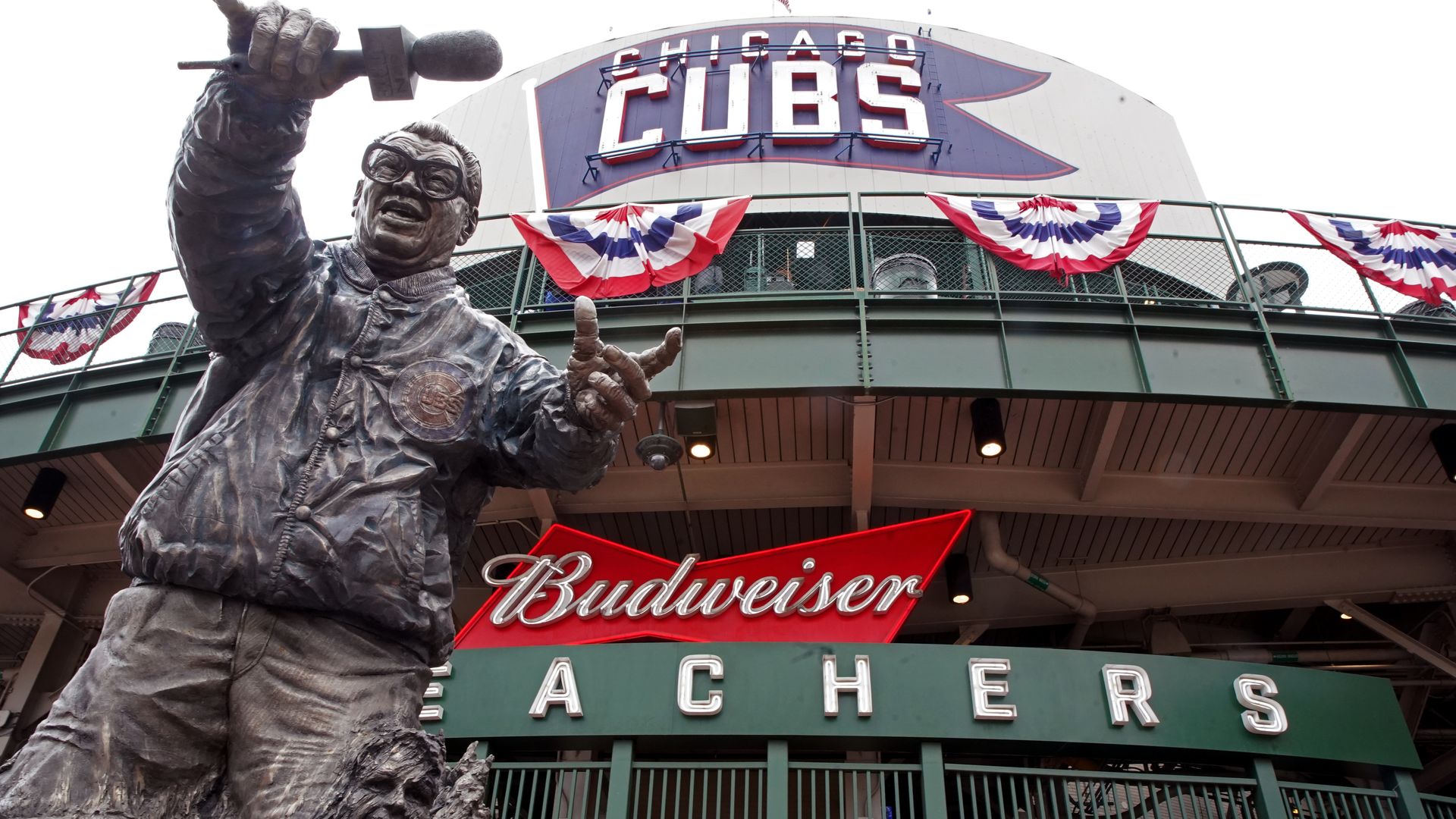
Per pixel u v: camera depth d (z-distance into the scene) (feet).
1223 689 39.70
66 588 54.75
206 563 8.60
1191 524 52.08
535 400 10.10
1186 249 56.49
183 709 8.44
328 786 8.20
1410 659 55.88
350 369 9.75
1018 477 47.88
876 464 47.78
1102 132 65.16
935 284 48.52
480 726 39.24
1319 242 44.65
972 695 38.96
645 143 63.82
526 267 45.98
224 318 9.52
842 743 38.81
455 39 8.54
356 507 9.06
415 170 10.49
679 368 41.73
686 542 54.13
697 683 39.50
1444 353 42.60
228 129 8.36
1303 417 44.83
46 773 7.98
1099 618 55.01
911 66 68.54
